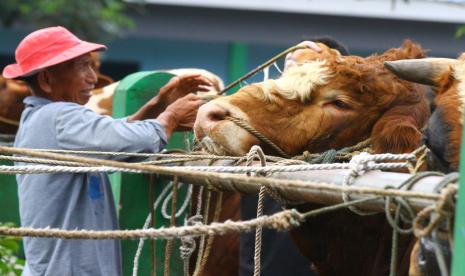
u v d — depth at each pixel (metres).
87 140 6.22
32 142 6.33
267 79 6.48
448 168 4.99
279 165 5.41
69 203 6.29
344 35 20.03
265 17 20.02
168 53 20.72
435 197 4.02
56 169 5.67
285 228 4.31
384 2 19.52
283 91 5.91
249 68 20.55
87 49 6.54
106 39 17.55
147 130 6.35
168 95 7.04
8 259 7.89
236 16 20.03
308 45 6.72
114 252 6.42
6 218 10.26
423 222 4.36
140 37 20.50
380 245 5.94
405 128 5.88
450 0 19.62
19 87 9.50
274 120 5.88
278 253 6.91
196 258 7.63
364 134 5.98
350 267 6.07
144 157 6.37
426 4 19.48
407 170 5.75
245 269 7.03
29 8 17.12
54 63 6.42
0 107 9.50
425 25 19.88
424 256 4.72
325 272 6.17
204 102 6.56
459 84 5.19
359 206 4.78
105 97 8.98
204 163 6.35
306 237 6.06
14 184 10.29
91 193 6.33
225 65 20.72
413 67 5.47
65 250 6.23
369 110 5.97
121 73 20.95
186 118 6.55
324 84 5.92
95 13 17.06
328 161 5.84
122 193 7.04
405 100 6.02
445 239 4.35
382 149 5.91
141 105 7.33
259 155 5.48
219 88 8.19
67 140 6.25
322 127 5.89
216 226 4.39
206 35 20.09
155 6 19.78
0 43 20.20
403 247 5.89
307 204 5.83
